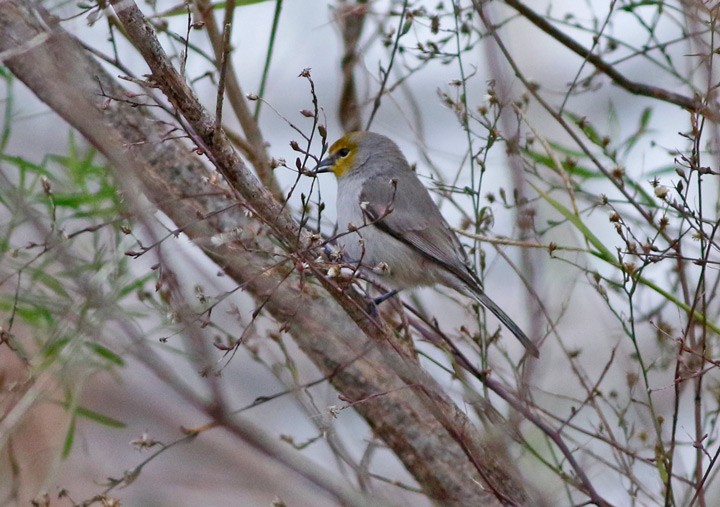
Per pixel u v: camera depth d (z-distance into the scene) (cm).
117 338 865
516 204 996
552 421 1009
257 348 910
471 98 1395
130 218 784
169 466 1047
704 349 838
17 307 859
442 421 860
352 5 1153
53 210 810
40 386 798
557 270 1182
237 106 1075
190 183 887
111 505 835
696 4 914
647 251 845
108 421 921
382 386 912
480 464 894
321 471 818
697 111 893
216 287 862
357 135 1295
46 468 1049
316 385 968
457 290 1168
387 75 1087
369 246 1232
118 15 761
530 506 867
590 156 973
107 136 765
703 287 830
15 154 1011
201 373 803
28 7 820
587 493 862
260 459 898
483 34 1021
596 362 1202
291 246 823
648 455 1077
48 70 785
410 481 1070
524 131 1170
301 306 873
